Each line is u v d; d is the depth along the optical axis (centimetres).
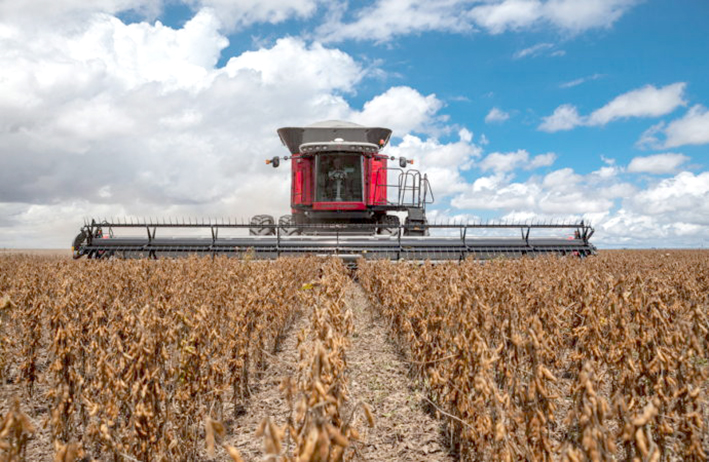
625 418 255
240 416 593
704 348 412
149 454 393
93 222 1511
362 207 1758
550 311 641
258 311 704
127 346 489
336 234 1652
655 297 452
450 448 493
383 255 1514
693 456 340
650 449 241
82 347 526
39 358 779
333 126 1956
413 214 1748
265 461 183
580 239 1567
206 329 495
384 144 2011
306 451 197
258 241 1531
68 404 434
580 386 260
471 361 427
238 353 612
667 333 415
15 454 239
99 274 954
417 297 738
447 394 508
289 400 252
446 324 529
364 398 629
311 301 795
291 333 1024
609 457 239
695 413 341
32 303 695
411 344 710
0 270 1096
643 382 418
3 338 614
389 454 489
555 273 934
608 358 488
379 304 1119
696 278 1028
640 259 1526
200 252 1504
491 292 679
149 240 1528
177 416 461
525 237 1559
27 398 626
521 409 357
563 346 656
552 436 479
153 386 391
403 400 622
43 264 1194
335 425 270
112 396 387
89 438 405
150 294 826
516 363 380
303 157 1817
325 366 271
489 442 392
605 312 519
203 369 508
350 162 1781
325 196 1781
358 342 926
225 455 494
